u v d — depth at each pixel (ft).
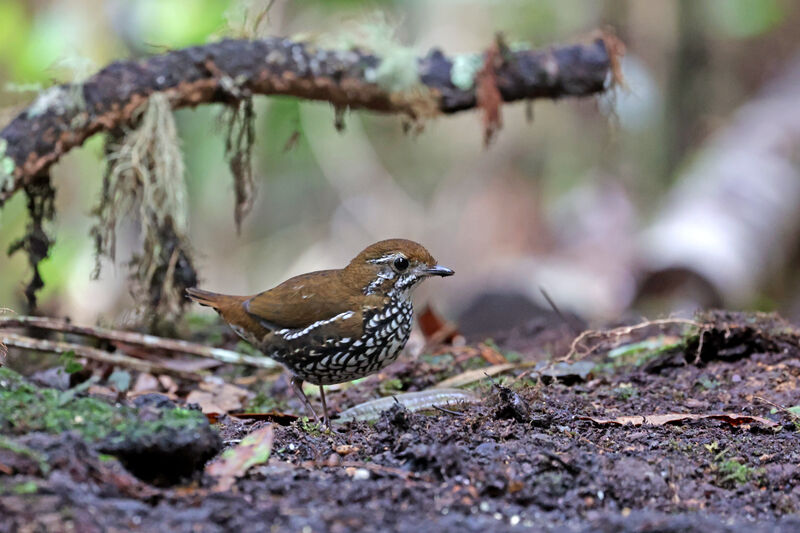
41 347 33.45
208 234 72.64
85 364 36.01
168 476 19.52
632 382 32.35
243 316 30.78
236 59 37.11
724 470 22.30
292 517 17.87
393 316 29.81
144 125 35.88
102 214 37.32
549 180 75.77
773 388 30.22
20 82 53.98
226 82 36.91
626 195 71.56
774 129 61.98
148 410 20.94
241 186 39.45
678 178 64.75
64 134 34.76
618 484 20.75
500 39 39.83
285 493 19.35
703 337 33.42
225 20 41.06
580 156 73.92
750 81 75.87
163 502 18.28
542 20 69.10
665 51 68.64
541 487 20.27
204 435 19.70
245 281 73.51
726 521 19.42
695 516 19.52
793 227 58.70
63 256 56.59
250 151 39.27
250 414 28.48
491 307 56.34
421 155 77.66
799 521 19.10
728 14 67.72
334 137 70.18
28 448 18.02
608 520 18.38
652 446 24.08
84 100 34.86
